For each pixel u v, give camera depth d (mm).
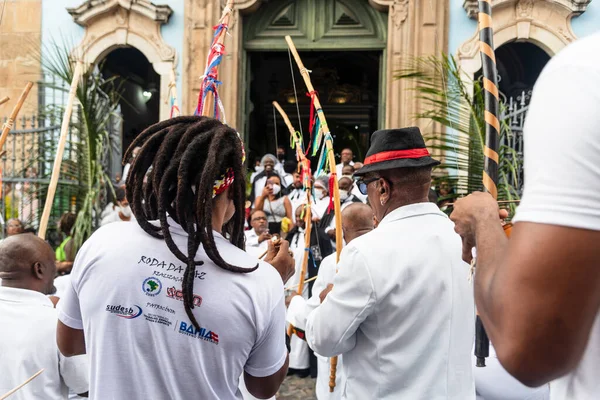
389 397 1974
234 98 9516
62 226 6801
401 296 1948
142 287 1427
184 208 1483
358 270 1968
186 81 9430
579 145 791
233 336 1422
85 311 1463
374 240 2023
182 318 1413
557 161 806
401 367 1952
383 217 2188
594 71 808
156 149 1570
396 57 9180
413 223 2059
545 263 793
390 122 9164
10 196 7742
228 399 1453
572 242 784
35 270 2262
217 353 1413
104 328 1423
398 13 9188
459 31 9031
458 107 6938
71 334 1586
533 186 835
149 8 9438
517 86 12469
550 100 838
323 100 17969
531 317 799
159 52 9562
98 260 1470
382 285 1943
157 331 1407
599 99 790
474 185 6184
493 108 1562
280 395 4984
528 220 828
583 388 909
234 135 1556
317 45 9789
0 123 7910
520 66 12562
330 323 1986
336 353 2031
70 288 1560
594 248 781
